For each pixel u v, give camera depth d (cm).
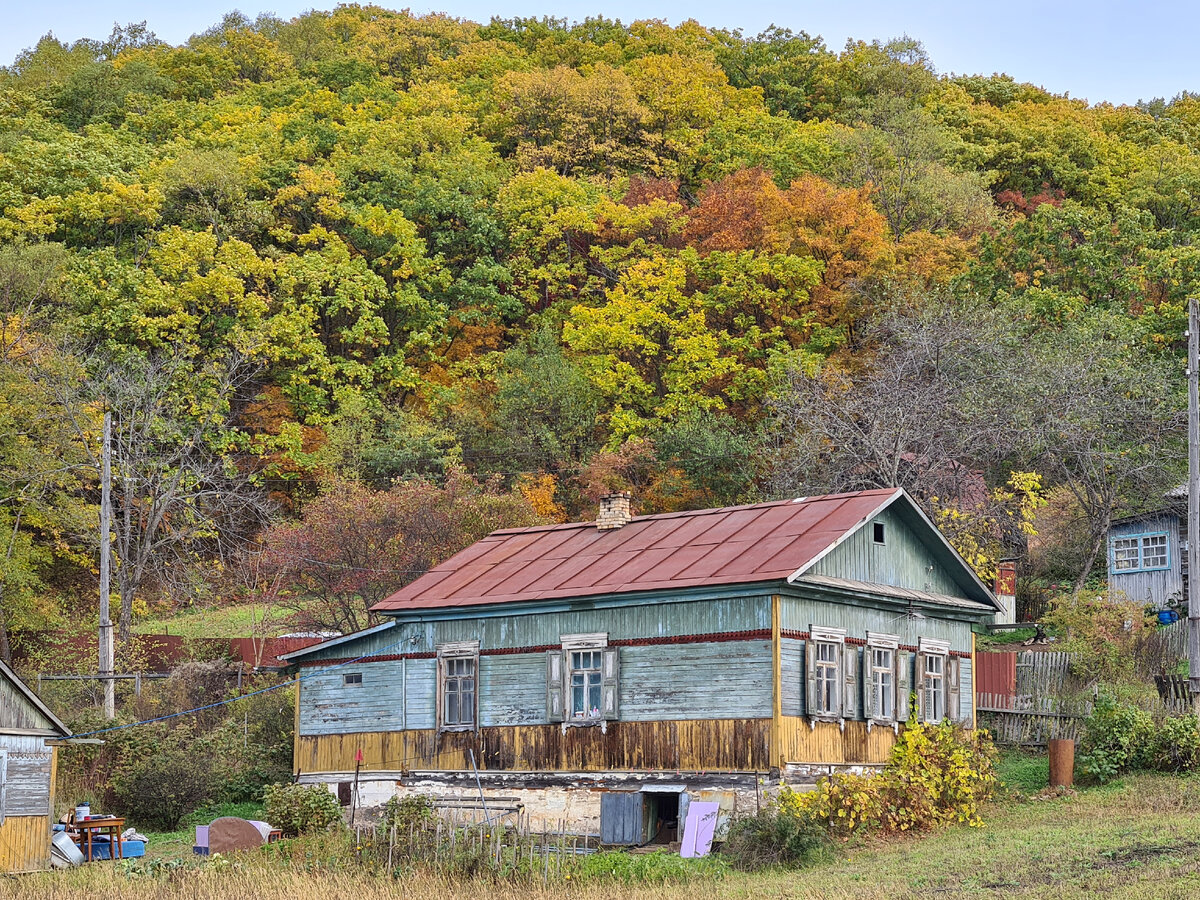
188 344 5912
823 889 1997
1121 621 3691
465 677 3038
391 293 6581
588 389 6050
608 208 6719
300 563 4581
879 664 2914
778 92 9775
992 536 4481
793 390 4716
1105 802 2672
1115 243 5653
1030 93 10625
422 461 5612
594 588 2814
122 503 5231
